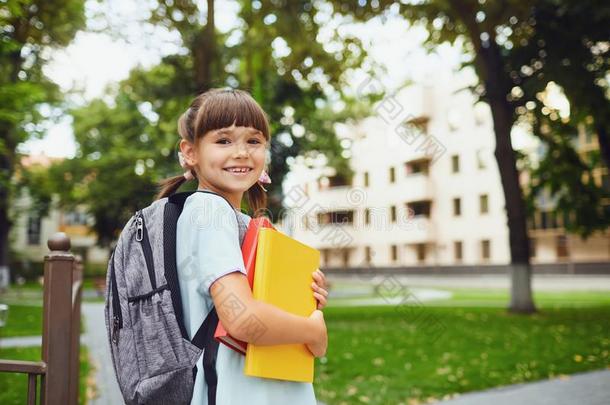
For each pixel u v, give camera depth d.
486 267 38.06
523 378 6.45
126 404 1.38
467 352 8.03
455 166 39.25
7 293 26.28
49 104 20.42
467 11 13.24
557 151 16.41
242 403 1.37
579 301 19.48
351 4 12.70
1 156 19.28
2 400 5.02
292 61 13.21
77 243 54.03
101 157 30.17
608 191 16.44
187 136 1.59
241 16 13.34
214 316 1.40
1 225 26.30
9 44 8.62
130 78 19.70
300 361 1.46
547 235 38.94
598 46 13.18
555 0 12.28
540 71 13.11
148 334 1.36
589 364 7.15
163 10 12.75
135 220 1.48
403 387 6.01
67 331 2.30
